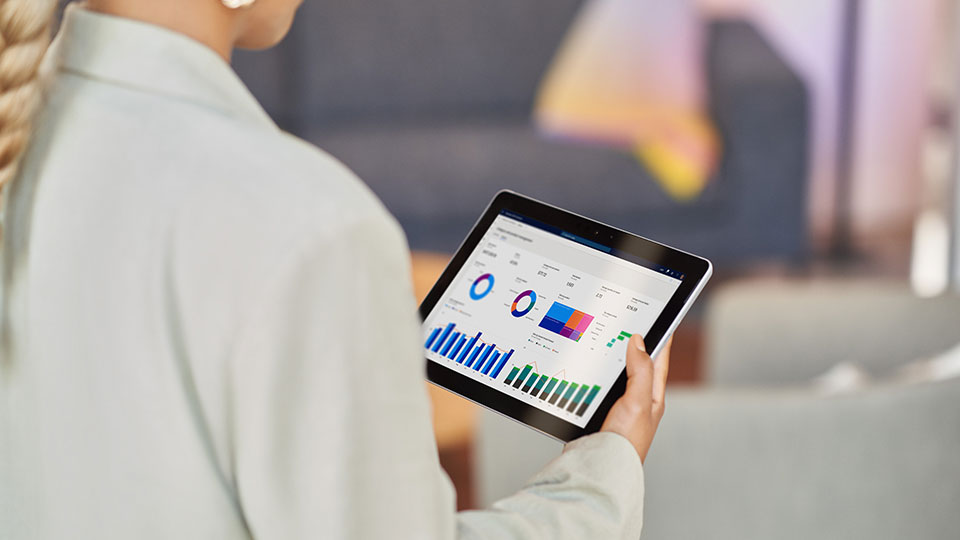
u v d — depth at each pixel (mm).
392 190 3455
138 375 571
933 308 1983
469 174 3465
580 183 3469
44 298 601
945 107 5176
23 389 629
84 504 610
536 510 683
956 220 2900
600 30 3830
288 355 542
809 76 4020
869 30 3988
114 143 589
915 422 1364
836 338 2025
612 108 3844
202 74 608
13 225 617
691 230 3551
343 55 3744
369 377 558
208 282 551
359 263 548
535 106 3877
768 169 3523
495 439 1567
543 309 879
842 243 4133
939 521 1407
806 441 1359
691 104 3830
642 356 795
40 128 614
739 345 2059
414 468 584
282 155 572
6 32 579
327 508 553
